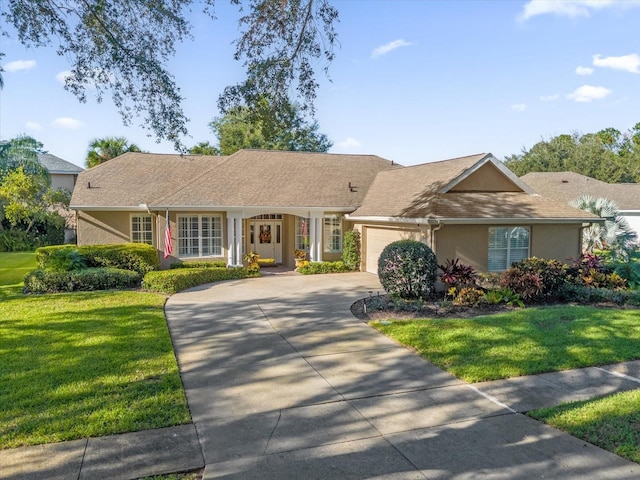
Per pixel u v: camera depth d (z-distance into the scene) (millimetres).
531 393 6539
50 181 33344
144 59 11180
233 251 19547
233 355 8289
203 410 5957
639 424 5426
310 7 10703
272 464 4660
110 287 15398
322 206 20359
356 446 5043
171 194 19125
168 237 18594
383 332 9859
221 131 42531
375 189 21750
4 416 5531
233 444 5066
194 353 8383
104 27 10734
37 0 9969
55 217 31453
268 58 11430
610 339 8984
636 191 30766
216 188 19969
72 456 4723
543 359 7863
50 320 10391
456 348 8492
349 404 6195
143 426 5391
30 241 31500
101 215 19875
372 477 4422
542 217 16062
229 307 12398
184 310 11992
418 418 5758
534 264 13430
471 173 17203
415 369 7586
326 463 4680
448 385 6879
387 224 18375
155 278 14688
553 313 11180
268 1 10633
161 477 4410
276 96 11891
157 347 8383
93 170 21359
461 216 15156
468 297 12383
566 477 4406
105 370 7141
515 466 4613
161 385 6598
